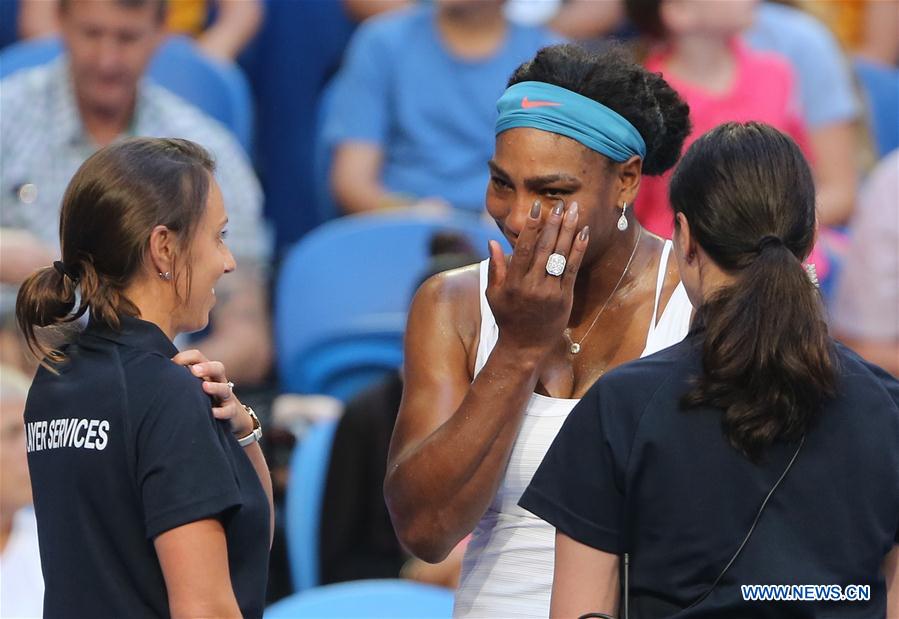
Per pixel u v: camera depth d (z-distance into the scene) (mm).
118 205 9164
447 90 22750
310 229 24859
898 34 27062
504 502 9945
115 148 9383
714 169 8523
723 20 20344
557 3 26156
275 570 17781
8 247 17203
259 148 24953
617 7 25172
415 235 20844
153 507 8680
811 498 8188
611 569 8547
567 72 9594
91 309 9250
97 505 8844
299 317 20609
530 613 9852
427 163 22766
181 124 20641
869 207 20828
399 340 20484
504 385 9383
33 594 14109
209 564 8672
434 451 9469
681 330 10047
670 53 20734
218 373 9359
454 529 9602
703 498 8195
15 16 24484
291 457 18453
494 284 9352
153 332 9195
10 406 14070
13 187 19828
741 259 8406
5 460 13969
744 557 8125
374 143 22844
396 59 22812
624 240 10148
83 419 8938
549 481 8656
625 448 8375
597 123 9453
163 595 8828
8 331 16500
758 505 8156
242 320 20516
